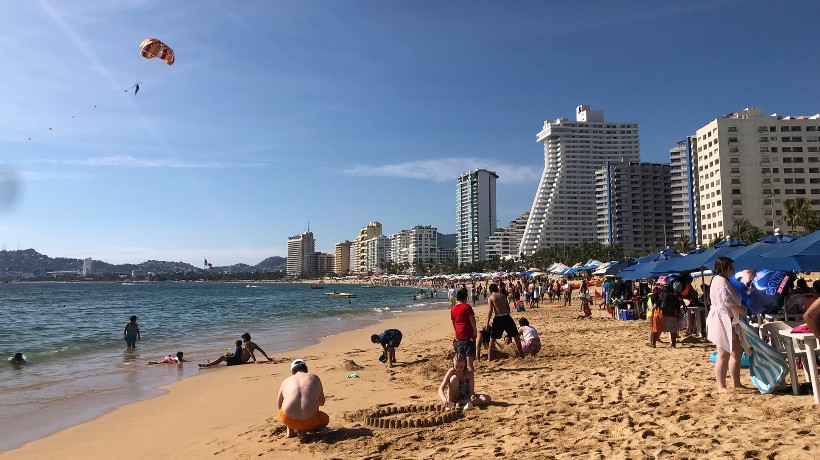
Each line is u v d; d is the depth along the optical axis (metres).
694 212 130.62
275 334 24.50
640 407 6.80
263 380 12.30
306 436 6.68
